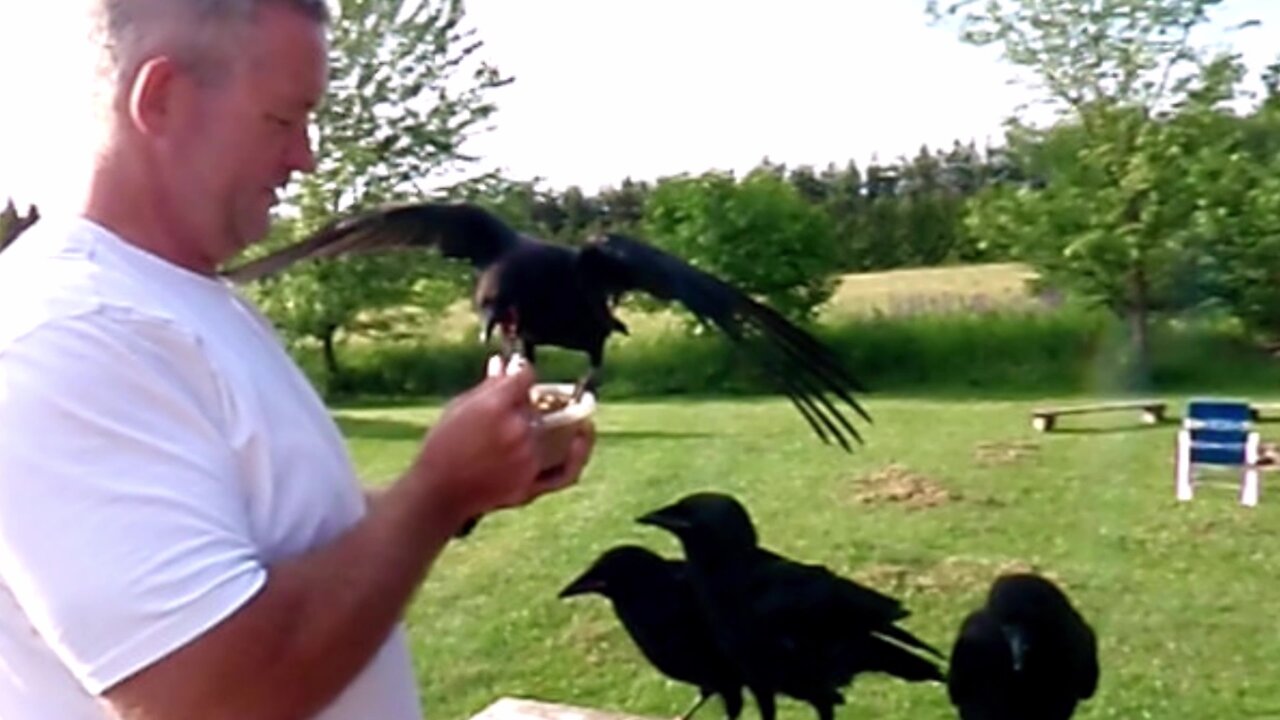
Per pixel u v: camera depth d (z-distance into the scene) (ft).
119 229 4.35
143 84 4.26
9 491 3.88
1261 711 19.92
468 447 4.34
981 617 8.25
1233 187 58.13
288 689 4.02
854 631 7.99
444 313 61.05
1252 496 34.01
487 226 5.90
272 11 4.34
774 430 45.98
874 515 33.37
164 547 3.93
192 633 3.89
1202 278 56.34
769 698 7.86
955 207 64.85
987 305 59.82
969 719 8.22
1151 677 21.36
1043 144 63.93
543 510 33.01
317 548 4.28
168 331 4.19
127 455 3.99
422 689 21.30
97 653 3.86
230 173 4.38
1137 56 62.69
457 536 4.72
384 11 58.70
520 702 12.23
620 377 55.42
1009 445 42.86
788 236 57.57
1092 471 38.11
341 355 61.82
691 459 40.50
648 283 5.87
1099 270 58.44
